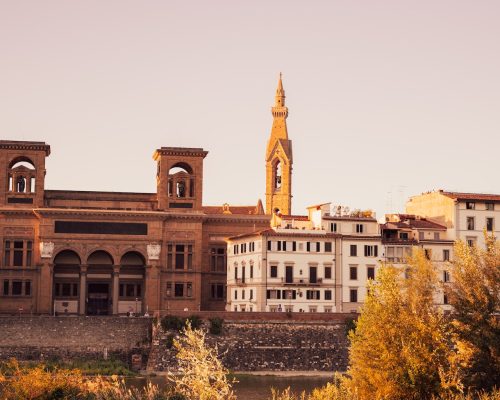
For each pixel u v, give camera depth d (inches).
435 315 2827.3
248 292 6176.2
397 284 2878.9
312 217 6289.4
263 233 5979.3
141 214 6747.1
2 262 6604.3
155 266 6737.2
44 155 6771.7
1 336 5383.9
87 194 6963.6
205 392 2196.1
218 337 5388.8
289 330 5477.4
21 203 6697.8
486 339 2874.0
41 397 2915.8
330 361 5457.7
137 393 2522.1
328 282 6003.9
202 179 7003.0
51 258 6604.3
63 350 5433.1
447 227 6338.6
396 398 2640.3
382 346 2704.2
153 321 5462.6
